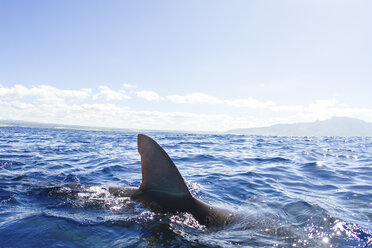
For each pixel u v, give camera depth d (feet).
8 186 20.95
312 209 18.11
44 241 11.93
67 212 15.34
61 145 71.97
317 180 30.25
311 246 12.42
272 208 18.34
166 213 14.58
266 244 12.39
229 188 25.36
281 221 15.40
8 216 14.74
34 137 112.06
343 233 13.92
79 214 15.03
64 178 27.32
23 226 13.39
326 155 59.57
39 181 23.82
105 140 108.78
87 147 69.05
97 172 31.76
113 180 27.63
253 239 12.82
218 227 13.83
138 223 13.89
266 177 31.22
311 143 120.67
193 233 13.11
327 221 15.58
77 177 28.30
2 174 26.91
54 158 43.24
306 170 36.86
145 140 16.21
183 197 15.28
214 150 67.92
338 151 71.87
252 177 30.89
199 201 15.34
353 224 15.24
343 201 21.04
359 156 57.93
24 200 17.54
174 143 94.48
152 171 16.24
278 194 23.21
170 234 12.90
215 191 24.08
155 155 15.98
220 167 38.50
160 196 15.70
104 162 40.27
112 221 14.12
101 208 15.80
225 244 12.22
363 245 12.66
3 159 38.96
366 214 17.42
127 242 12.05
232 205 19.33
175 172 15.49
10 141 80.02
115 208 15.74
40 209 15.87
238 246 12.10
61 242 11.89
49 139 100.94
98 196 17.66
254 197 22.08
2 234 12.46
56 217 14.58
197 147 77.46
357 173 34.96
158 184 16.11
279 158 50.55
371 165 42.29
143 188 16.70
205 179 29.32
